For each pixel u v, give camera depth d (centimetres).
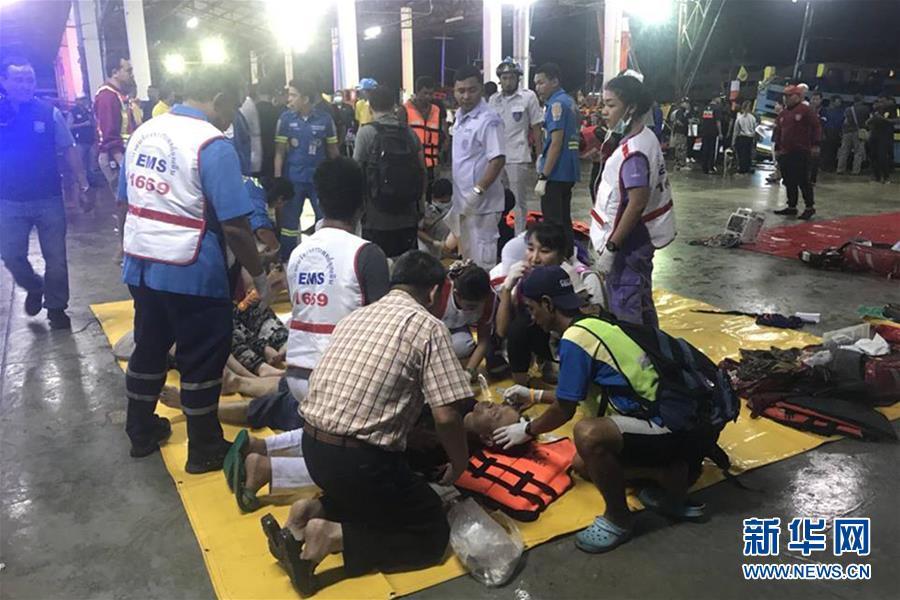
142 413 310
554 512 266
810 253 657
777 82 1778
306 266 284
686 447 251
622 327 253
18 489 288
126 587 229
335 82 1764
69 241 792
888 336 421
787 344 444
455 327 375
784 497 276
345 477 219
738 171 1514
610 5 1828
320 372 229
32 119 453
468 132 475
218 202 271
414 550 233
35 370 418
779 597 221
